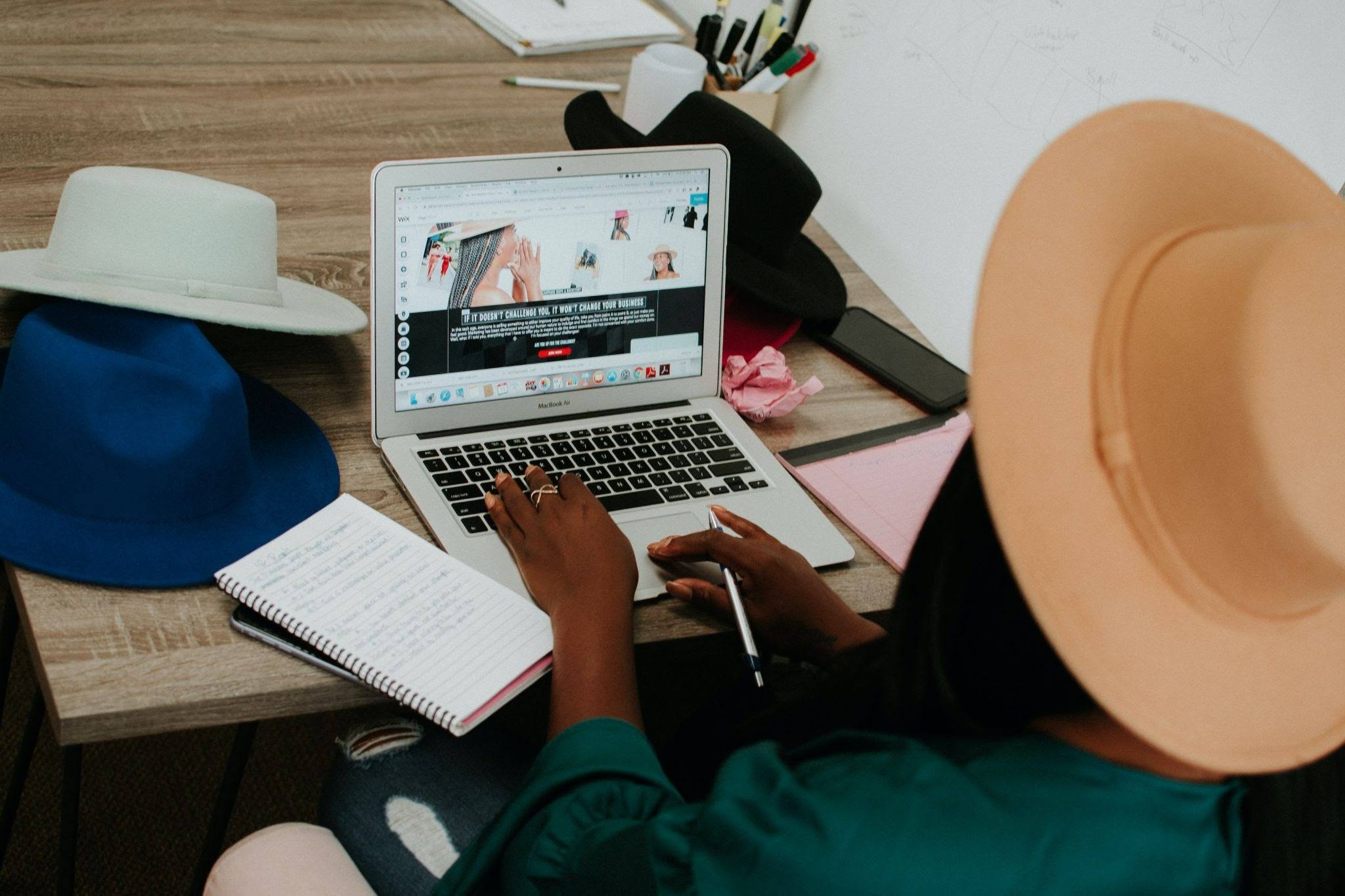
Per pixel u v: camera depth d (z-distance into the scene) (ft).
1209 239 1.73
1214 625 1.74
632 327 3.57
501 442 3.37
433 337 3.28
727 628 3.00
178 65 4.98
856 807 1.72
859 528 3.38
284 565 2.77
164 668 2.54
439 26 5.78
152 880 4.33
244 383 3.36
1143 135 1.86
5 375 2.89
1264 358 1.58
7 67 4.69
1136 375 1.73
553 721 2.59
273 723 5.07
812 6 5.55
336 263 4.04
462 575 2.86
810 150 5.40
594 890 2.10
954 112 4.59
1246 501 1.60
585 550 2.88
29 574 2.65
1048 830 1.68
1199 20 3.75
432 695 2.54
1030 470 1.68
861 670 2.28
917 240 4.68
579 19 5.97
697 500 3.33
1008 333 1.71
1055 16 4.24
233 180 4.33
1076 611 1.64
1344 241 1.63
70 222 3.01
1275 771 1.70
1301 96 3.43
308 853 2.62
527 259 3.35
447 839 2.95
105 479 2.74
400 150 4.71
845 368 4.15
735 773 1.91
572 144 4.37
